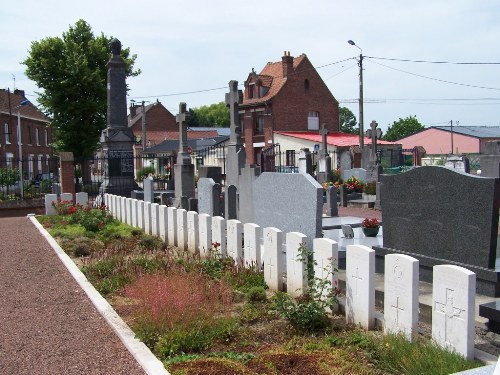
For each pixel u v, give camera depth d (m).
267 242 8.59
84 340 6.12
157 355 5.60
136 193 22.86
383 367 5.13
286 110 45.66
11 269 10.29
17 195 24.59
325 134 30.20
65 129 35.72
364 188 24.80
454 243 7.73
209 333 5.95
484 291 7.13
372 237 11.43
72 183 23.94
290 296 7.87
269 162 34.34
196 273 8.70
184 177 19.22
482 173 19.17
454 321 5.22
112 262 9.95
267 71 49.62
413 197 8.43
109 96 25.47
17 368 5.31
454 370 4.72
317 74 47.22
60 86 34.84
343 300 7.16
